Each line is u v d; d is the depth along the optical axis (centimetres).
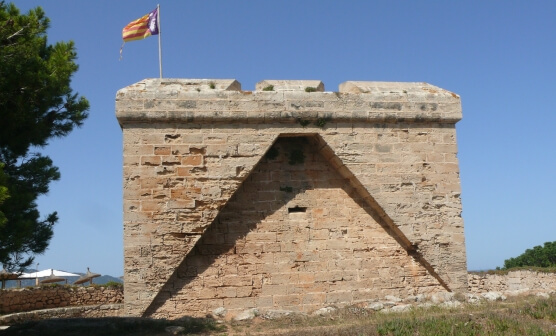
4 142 1733
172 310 1786
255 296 1844
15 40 1593
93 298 2541
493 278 2694
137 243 1773
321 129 1912
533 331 1251
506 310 1509
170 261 1783
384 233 1958
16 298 2317
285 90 1931
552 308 1477
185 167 1827
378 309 1731
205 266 1836
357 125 1945
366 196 1944
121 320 1656
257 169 1931
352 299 1891
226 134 1859
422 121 1988
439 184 1975
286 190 1934
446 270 1939
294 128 1900
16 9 1611
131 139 1816
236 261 1856
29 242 1800
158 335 1480
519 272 2705
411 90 2028
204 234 1852
